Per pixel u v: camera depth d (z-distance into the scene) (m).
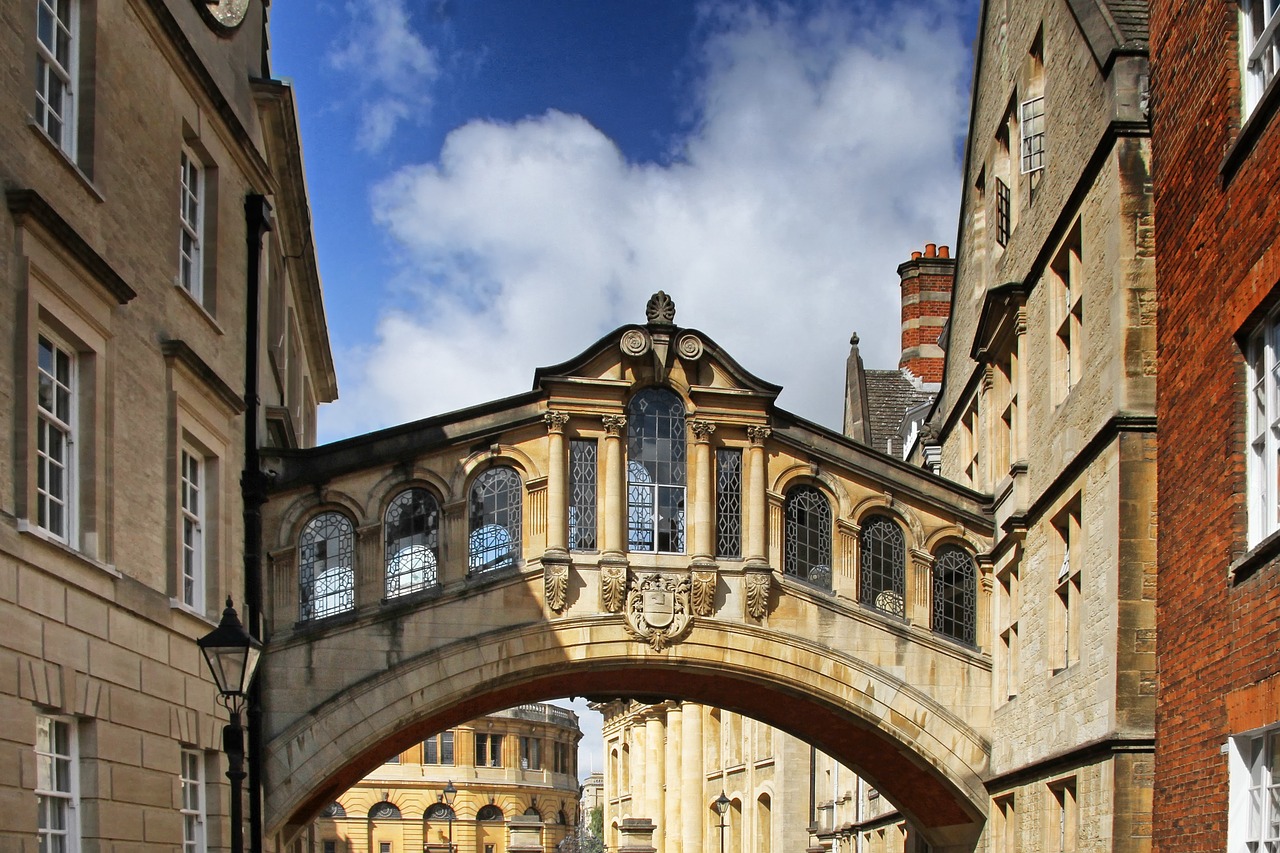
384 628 19.64
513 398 20.38
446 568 19.92
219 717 15.98
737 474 20.95
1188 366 12.00
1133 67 14.80
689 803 46.31
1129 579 14.30
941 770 20.75
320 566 19.69
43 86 12.32
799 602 20.80
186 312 15.39
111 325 12.93
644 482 20.64
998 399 21.05
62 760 12.01
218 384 15.77
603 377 20.62
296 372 25.47
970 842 22.33
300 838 24.27
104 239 13.00
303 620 19.48
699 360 20.78
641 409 20.83
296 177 20.52
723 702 23.44
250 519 17.89
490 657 19.80
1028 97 19.12
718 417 20.75
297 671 19.31
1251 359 10.84
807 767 38.59
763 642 20.59
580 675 21.81
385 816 75.50
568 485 20.45
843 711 20.88
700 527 20.50
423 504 20.12
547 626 20.02
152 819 13.56
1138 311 14.55
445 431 20.12
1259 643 10.23
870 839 31.22
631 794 55.44
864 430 33.72
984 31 22.05
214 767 15.87
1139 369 14.49
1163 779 12.40
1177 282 12.39
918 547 21.27
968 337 23.66
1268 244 10.18
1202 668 11.45
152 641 13.78
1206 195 11.62
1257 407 10.76
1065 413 16.94
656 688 22.72
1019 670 19.33
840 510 21.17
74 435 12.39
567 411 20.44
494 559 20.17
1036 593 18.50
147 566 13.77
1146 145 14.70
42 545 11.22
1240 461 10.77
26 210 11.02
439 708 19.73
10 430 10.92
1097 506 15.34
